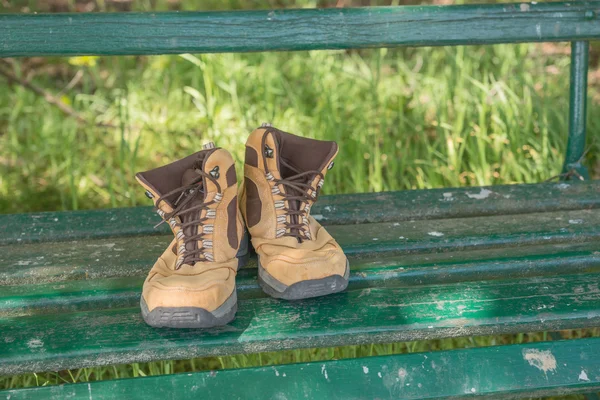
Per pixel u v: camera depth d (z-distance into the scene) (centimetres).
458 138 274
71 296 153
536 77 344
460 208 192
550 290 153
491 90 300
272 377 139
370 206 192
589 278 157
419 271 162
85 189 287
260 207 155
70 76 377
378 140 296
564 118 298
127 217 188
